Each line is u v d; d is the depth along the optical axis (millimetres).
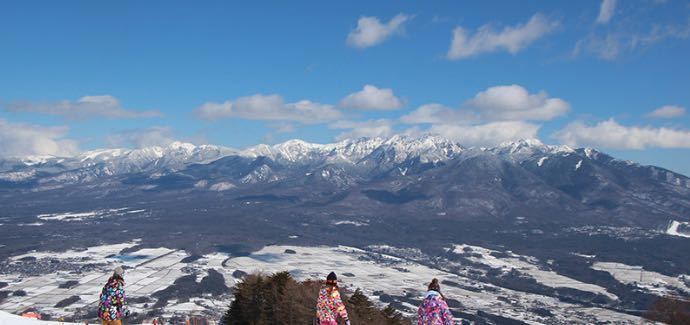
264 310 25891
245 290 27250
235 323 26859
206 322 56438
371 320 27797
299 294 26250
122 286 19328
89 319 88000
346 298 28609
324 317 15461
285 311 25484
